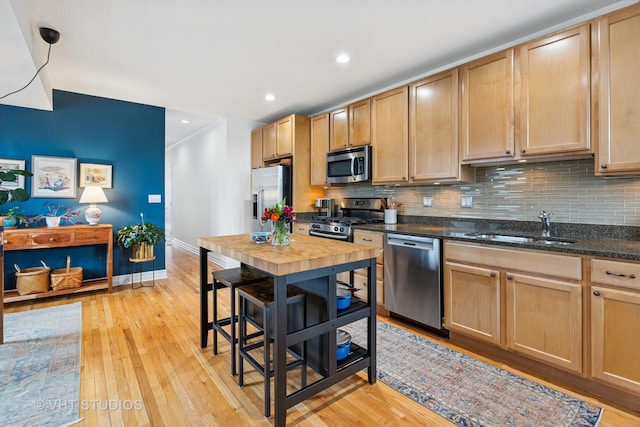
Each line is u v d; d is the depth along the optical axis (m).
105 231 3.57
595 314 1.72
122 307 3.21
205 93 3.75
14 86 2.80
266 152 4.73
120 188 3.99
